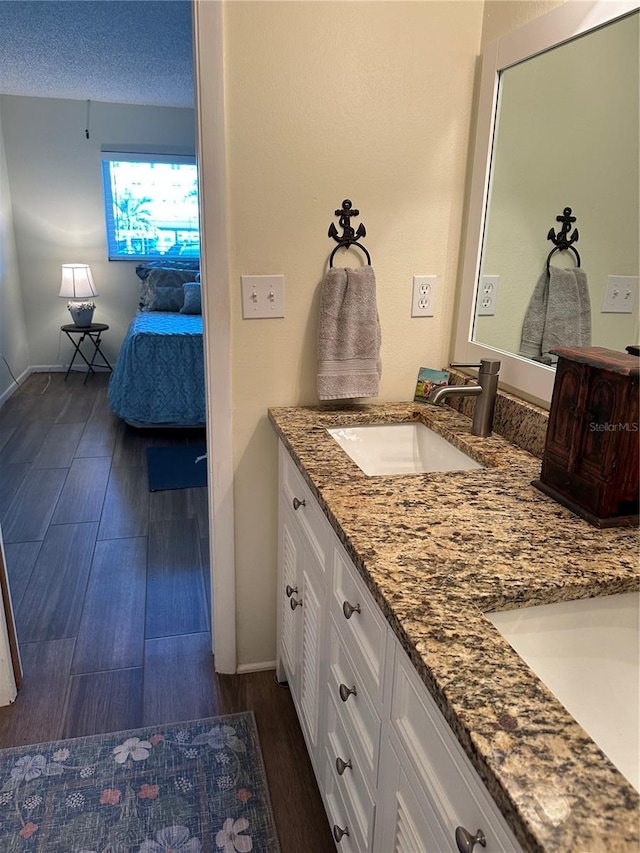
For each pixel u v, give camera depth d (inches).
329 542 46.6
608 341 47.2
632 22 42.6
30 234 217.2
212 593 74.3
